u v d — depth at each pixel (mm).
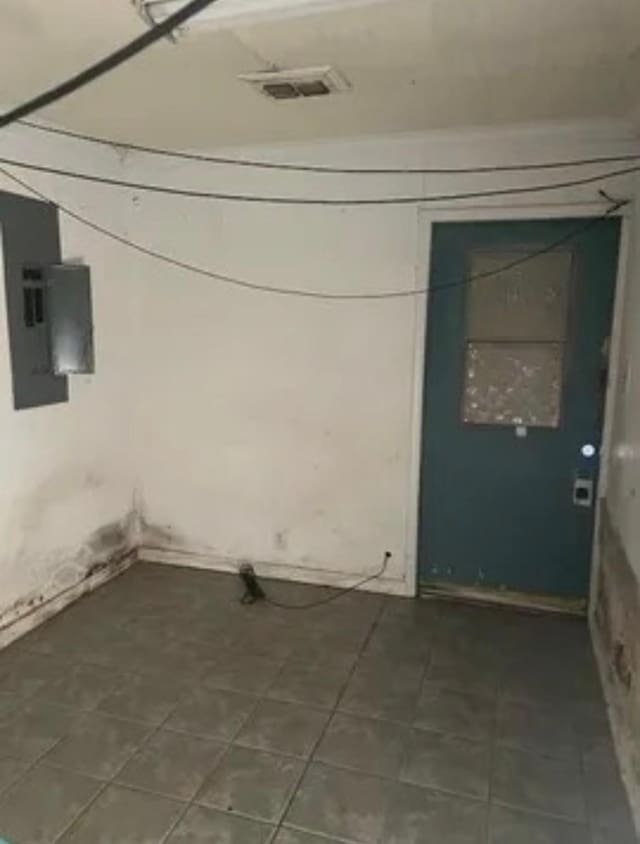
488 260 3145
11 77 2246
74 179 3150
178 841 1867
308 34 1869
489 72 2193
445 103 2547
